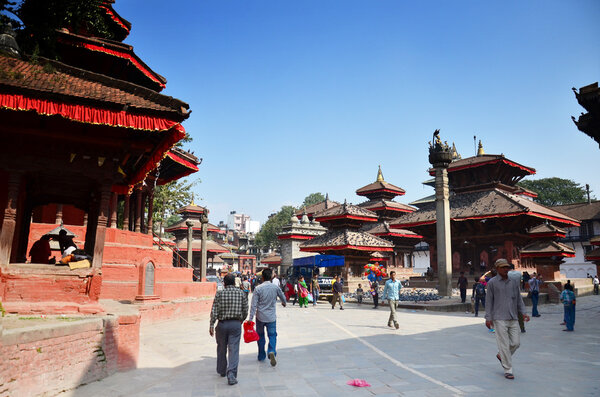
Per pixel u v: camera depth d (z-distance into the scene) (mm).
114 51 17344
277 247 98188
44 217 19109
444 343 11109
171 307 16250
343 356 9211
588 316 19734
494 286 7414
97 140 8234
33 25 11828
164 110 8008
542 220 38562
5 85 6910
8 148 7672
